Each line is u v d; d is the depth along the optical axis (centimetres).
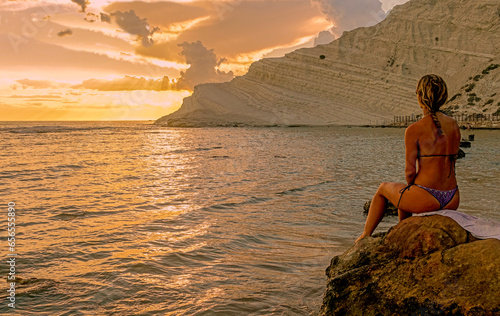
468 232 380
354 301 390
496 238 365
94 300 495
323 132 7706
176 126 12356
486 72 10431
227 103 13475
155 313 461
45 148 3669
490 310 322
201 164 2234
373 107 11775
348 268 425
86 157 2723
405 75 11781
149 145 4162
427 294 355
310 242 749
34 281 550
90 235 784
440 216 396
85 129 9894
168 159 2567
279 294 514
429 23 12219
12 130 8569
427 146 398
